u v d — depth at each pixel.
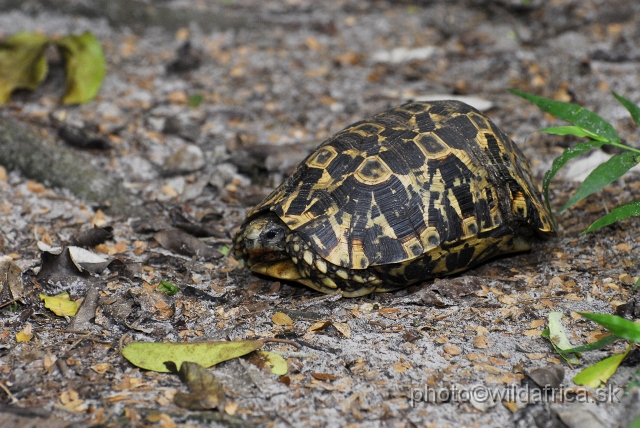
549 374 5.57
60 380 5.59
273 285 7.20
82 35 11.59
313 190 6.75
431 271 6.87
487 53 13.84
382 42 14.70
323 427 5.11
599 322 5.24
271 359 5.84
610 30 14.23
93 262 7.46
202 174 9.92
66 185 9.12
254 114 11.77
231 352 5.78
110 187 9.14
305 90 12.59
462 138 7.01
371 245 6.42
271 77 13.08
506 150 7.31
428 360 5.91
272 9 16.42
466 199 6.72
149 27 14.48
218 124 11.33
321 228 6.49
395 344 6.14
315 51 14.25
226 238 8.38
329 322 6.38
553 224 7.41
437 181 6.68
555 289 6.98
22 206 8.73
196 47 14.09
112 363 5.84
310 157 7.10
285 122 11.50
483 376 5.68
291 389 5.53
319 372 5.77
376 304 6.82
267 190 9.61
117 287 7.12
